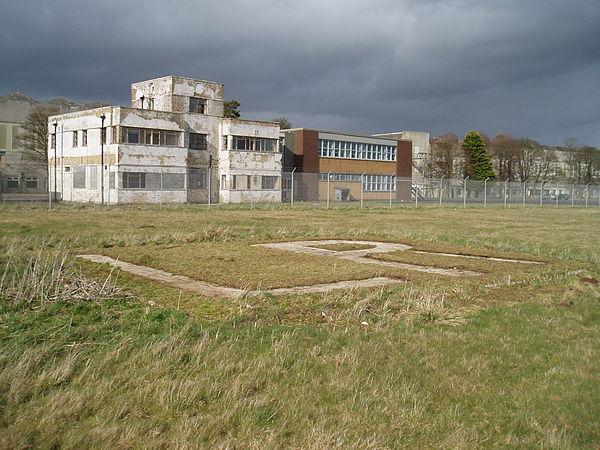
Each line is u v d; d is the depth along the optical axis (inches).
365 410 210.7
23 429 182.7
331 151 2427.4
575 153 3432.6
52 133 1910.7
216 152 1943.9
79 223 888.3
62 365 225.3
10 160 2677.2
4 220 906.1
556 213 1644.9
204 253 565.0
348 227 960.3
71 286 356.8
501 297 401.7
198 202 1886.1
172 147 1774.1
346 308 346.0
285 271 472.7
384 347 274.4
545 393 237.0
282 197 2082.9
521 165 3408.0
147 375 225.5
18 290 331.9
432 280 455.2
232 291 386.6
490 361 266.1
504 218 1348.4
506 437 201.8
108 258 521.7
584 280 476.4
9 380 212.4
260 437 189.0
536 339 302.4
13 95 2997.0
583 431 206.8
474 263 565.9
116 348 247.4
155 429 189.5
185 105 1873.8
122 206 1413.6
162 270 465.1
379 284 430.6
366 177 2566.4
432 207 1790.1
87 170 1753.2
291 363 247.6
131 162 1669.5
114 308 321.1
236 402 208.8
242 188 1943.9
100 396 205.6
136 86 1988.2
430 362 260.8
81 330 267.4
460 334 304.2
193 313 321.1
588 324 340.2
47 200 1705.2
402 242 741.9
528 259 613.6
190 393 211.9
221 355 247.0
